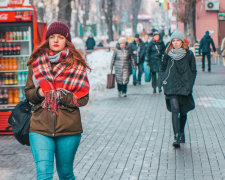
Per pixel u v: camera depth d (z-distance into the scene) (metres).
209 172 7.02
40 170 4.66
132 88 19.09
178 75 8.59
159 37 16.48
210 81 20.14
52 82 4.81
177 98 8.63
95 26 53.19
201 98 15.24
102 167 7.45
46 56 4.86
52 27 4.90
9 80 10.77
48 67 4.83
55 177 6.91
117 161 7.80
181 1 44.50
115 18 71.31
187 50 8.62
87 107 14.01
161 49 16.48
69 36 5.00
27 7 10.33
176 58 8.53
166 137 9.60
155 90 17.09
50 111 4.79
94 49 41.31
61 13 25.61
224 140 9.18
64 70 4.84
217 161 7.66
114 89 18.92
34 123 4.84
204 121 11.25
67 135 4.83
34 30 10.39
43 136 4.79
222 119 11.45
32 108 5.14
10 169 7.50
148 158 7.95
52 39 4.90
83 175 7.02
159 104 14.31
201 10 47.75
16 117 5.02
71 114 4.86
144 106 13.98
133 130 10.41
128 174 7.02
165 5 45.53
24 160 8.10
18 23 10.38
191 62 8.65
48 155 4.73
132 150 8.55
